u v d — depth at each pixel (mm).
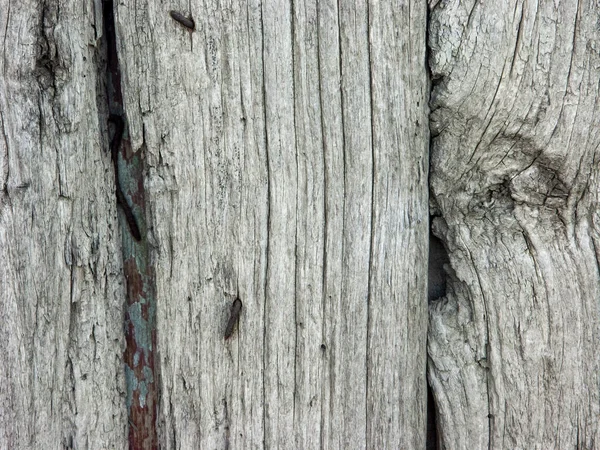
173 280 335
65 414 329
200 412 342
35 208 313
